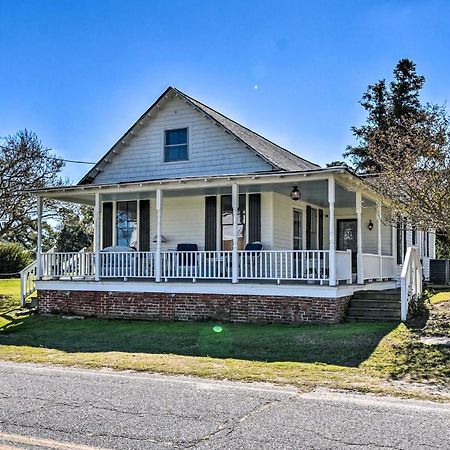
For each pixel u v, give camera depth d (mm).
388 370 8656
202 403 6637
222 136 18359
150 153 19531
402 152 14617
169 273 15672
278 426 5664
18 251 34312
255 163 17719
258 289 14359
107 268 16547
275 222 17203
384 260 18328
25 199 23062
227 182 14938
